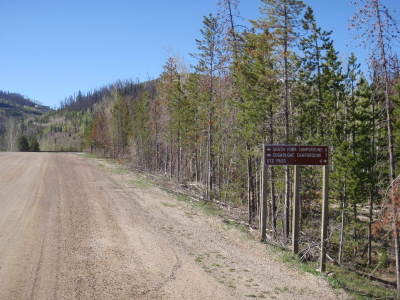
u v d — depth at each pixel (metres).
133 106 50.47
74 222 13.73
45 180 25.05
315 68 20.36
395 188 11.32
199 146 32.69
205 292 8.08
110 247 10.95
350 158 19.34
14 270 8.73
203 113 25.58
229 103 22.64
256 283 8.80
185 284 8.47
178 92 30.12
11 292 7.56
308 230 21.27
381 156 20.25
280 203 22.59
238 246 11.88
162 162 44.75
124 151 54.91
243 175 25.80
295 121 19.95
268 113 18.44
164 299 7.62
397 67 12.38
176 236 12.55
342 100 20.67
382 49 12.09
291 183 20.56
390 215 11.75
